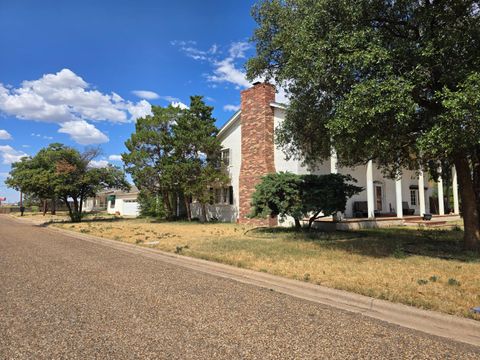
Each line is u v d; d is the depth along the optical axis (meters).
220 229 19.14
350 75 8.21
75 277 8.08
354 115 7.55
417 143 7.94
